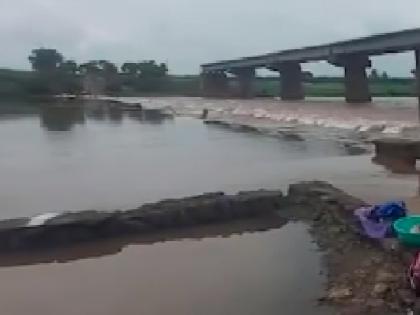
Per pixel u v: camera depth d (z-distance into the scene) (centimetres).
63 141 5284
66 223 1808
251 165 3319
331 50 10612
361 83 10756
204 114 8931
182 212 1952
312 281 1371
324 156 3559
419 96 8306
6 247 1756
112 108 12356
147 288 1396
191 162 3566
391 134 4397
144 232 1895
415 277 1177
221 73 18650
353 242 1630
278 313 1194
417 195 2188
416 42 7969
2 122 8256
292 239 1756
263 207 2055
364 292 1246
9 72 19462
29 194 2655
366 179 2608
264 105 10381
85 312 1271
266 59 13875
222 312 1223
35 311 1294
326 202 2009
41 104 14588
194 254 1656
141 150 4378
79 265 1606
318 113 7125
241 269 1497
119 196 2536
